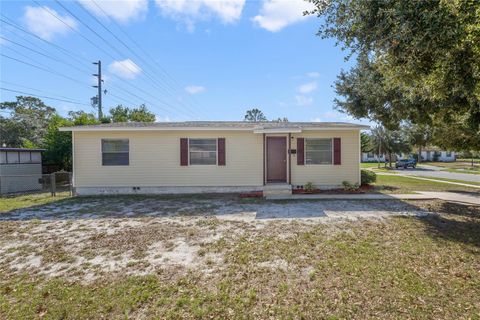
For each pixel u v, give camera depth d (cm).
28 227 628
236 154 1111
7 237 557
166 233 568
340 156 1105
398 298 309
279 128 1046
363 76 1123
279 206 825
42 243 520
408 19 379
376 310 288
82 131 1098
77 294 336
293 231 565
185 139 1109
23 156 1348
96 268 408
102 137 1105
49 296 334
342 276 364
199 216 712
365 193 1037
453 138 1038
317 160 1116
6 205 897
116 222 664
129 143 1109
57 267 414
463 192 1063
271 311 292
